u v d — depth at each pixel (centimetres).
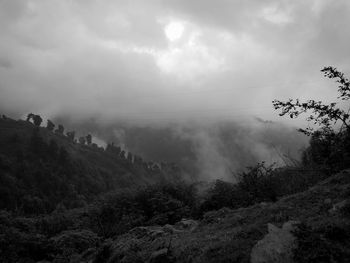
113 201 3312
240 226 1259
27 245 2055
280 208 1259
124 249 1438
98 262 1568
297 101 1293
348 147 1374
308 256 802
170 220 2686
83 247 2275
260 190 1988
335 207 1061
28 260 1931
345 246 836
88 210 3644
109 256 1527
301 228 897
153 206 2914
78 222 3200
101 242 2091
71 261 1867
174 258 1123
